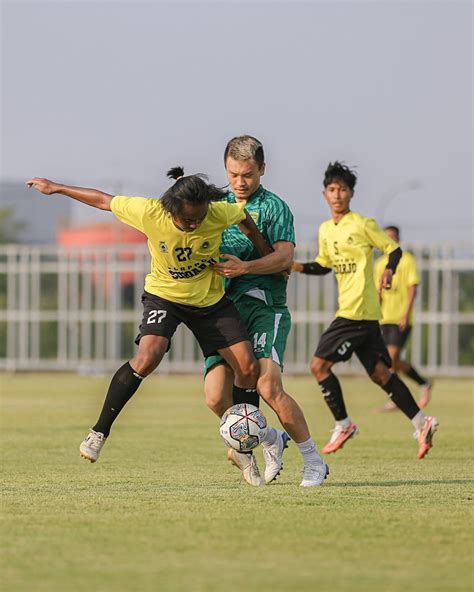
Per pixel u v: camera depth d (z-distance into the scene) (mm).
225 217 18625
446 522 16000
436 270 66688
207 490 19484
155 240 18750
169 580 12297
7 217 110375
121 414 39656
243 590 11891
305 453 20297
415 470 23688
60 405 43625
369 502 17938
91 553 13680
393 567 13078
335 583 12258
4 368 72562
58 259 71750
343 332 27094
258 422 19922
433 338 66750
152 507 17172
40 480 21312
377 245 27359
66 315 71625
